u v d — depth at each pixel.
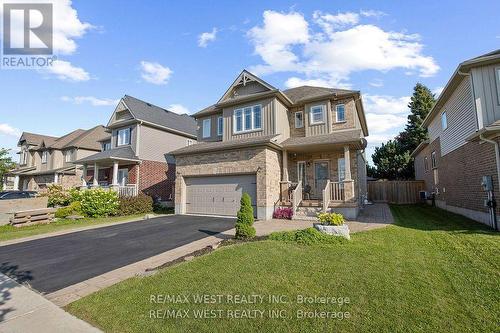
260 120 15.22
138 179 20.11
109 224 12.97
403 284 4.54
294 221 12.06
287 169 14.75
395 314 3.61
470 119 10.27
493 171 8.87
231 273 5.23
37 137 35.53
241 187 13.88
